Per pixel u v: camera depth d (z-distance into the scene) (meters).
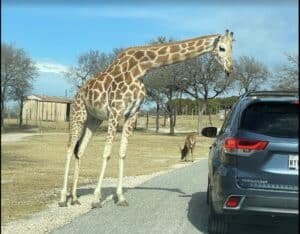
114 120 10.63
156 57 10.76
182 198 11.58
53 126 61.75
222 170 7.11
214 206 7.42
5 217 9.14
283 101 7.06
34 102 70.38
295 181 6.74
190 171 18.45
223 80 55.38
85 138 11.20
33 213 9.58
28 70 35.81
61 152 26.83
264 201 6.80
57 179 14.96
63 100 75.31
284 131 6.92
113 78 10.77
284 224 8.74
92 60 66.06
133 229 8.28
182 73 54.66
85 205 10.52
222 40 10.76
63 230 8.16
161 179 15.55
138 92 10.77
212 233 7.83
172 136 51.84
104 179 15.56
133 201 11.09
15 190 12.46
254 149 6.89
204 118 72.62
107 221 8.90
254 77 57.44
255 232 8.20
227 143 7.09
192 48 10.82
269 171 6.82
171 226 8.55
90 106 10.91
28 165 19.25
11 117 59.38
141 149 32.75
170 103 56.66
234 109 7.83
